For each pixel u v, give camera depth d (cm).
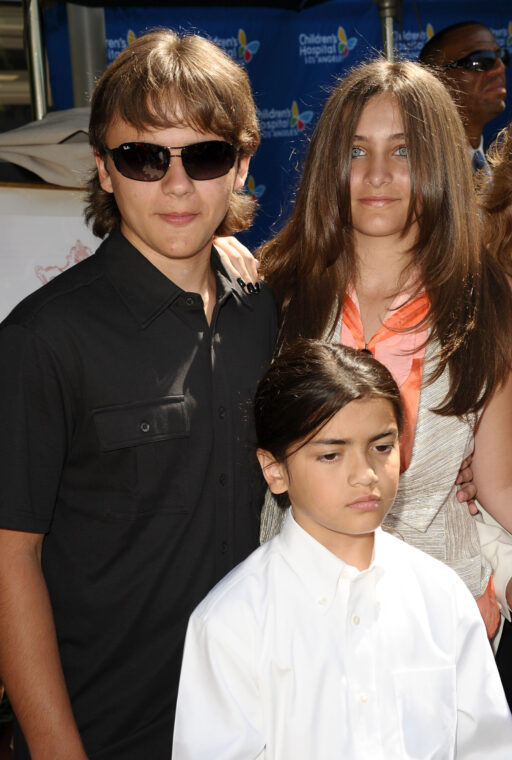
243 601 151
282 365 153
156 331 163
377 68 189
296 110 464
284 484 156
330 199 190
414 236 193
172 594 164
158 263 167
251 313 182
